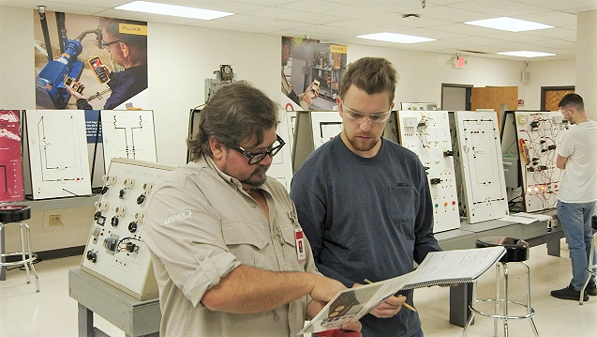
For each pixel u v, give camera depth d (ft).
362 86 5.41
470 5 19.15
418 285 4.62
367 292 4.02
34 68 18.89
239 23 22.47
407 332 5.95
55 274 17.17
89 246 8.45
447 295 15.47
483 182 14.66
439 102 34.65
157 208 4.36
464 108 37.09
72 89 19.80
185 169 4.55
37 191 16.80
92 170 18.67
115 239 7.84
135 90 21.54
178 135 22.98
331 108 28.78
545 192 16.84
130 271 7.25
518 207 16.47
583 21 20.02
